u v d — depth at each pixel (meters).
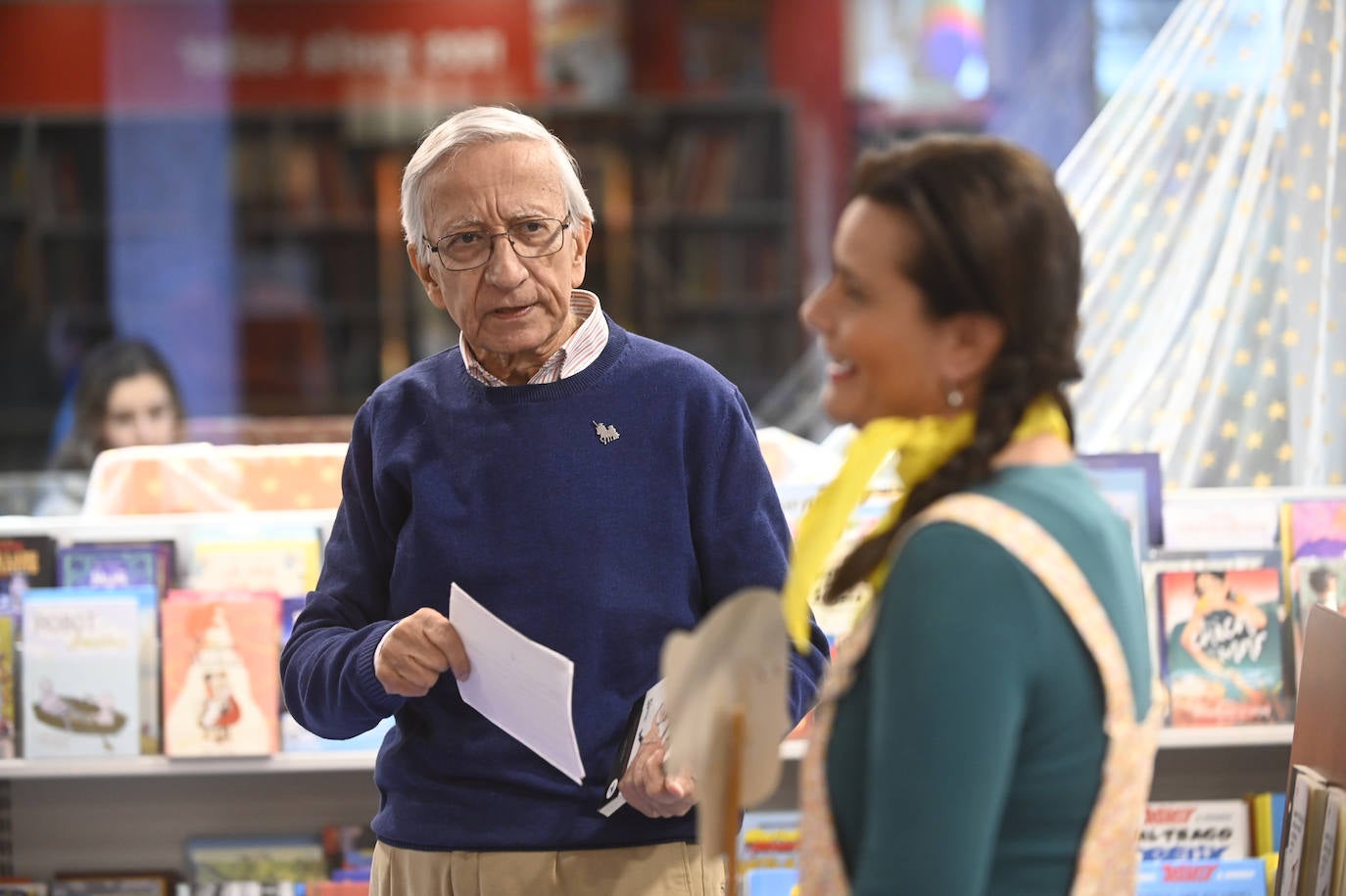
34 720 4.01
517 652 2.57
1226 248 4.64
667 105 12.12
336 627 3.02
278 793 4.48
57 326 11.91
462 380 3.04
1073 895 1.79
